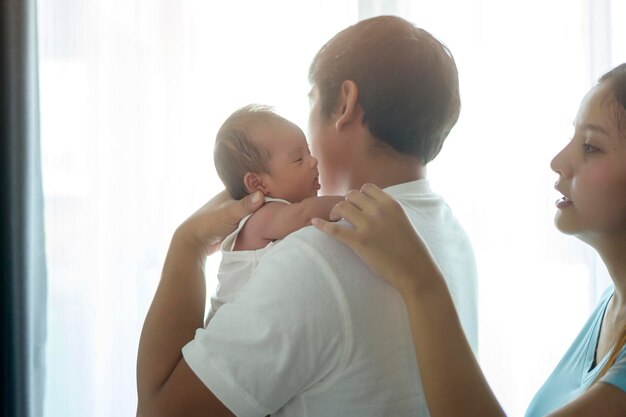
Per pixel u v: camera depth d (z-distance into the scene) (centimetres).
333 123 94
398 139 90
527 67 227
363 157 92
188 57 227
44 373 226
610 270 97
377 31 91
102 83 227
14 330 221
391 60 88
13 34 216
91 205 227
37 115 223
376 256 79
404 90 88
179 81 227
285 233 98
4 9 217
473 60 227
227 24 227
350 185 95
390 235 80
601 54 226
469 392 77
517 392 229
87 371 229
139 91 227
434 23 228
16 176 218
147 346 95
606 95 90
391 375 82
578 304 229
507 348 228
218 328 82
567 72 226
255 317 80
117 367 228
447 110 92
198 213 113
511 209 227
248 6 227
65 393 229
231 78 227
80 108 227
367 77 89
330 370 80
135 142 227
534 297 228
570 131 226
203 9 227
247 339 80
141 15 226
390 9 227
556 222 98
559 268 228
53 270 228
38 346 225
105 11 226
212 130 228
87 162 227
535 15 226
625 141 88
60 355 229
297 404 83
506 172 227
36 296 224
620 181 89
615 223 91
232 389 80
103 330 229
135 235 228
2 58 218
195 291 101
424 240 90
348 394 81
